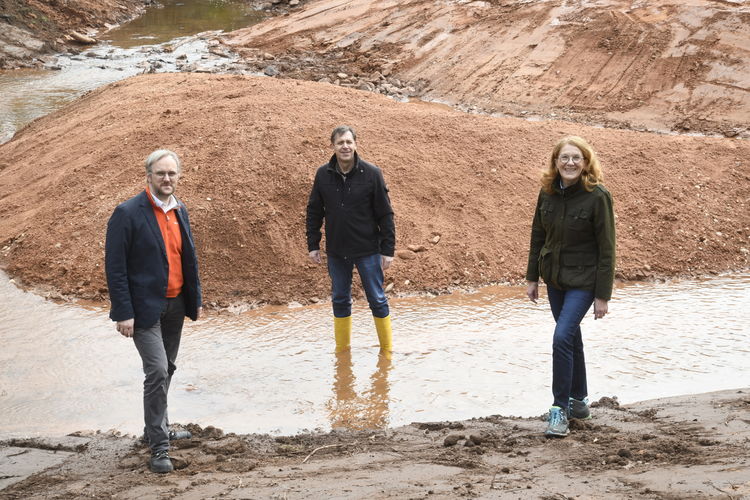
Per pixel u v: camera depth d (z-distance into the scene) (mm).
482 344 9820
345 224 9141
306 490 5391
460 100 25641
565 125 16672
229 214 12547
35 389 8664
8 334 10297
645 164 14992
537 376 8836
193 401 8367
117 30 39469
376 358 9461
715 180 14844
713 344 9633
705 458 5488
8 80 29297
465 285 12148
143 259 6207
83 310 11234
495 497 4973
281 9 45688
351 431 7363
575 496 4891
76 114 19062
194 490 5574
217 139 14102
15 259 12797
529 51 27406
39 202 14086
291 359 9492
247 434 7293
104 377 8992
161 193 6281
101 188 13719
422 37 30234
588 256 6480
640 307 11078
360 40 31594
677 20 26938
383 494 5199
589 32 27391
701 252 13102
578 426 6754
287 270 12086
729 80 23953
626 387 8438
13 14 35719
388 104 16438
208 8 46312
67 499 5551
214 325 10758
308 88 16859
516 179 14242
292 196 12930
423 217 13258
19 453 6789
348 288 9477
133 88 19328
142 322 6195
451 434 6941
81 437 7180
